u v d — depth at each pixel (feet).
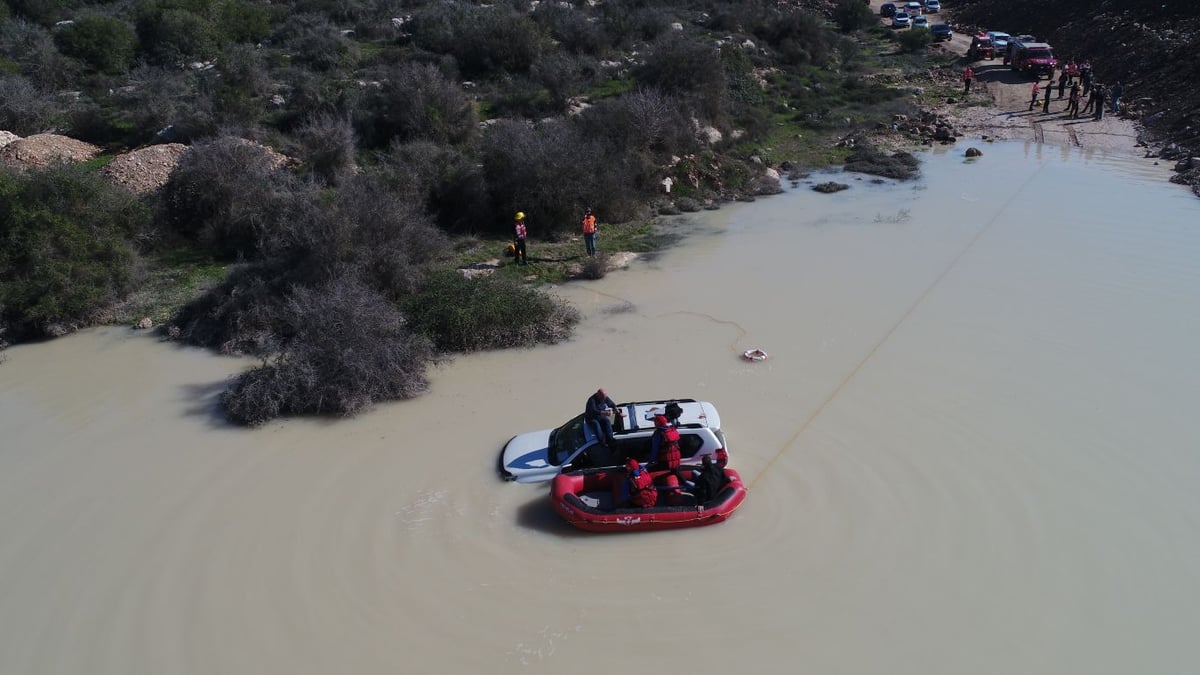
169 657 31.42
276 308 59.52
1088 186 88.02
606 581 34.14
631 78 121.60
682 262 72.28
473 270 69.72
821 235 77.46
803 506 38.01
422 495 40.57
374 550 36.73
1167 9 136.46
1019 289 61.93
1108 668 28.73
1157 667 28.71
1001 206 82.84
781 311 60.49
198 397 52.11
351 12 152.66
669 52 111.45
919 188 91.15
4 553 37.93
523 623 32.07
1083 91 120.47
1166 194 83.71
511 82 118.42
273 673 30.40
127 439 47.37
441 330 56.80
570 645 30.86
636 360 54.03
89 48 124.67
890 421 44.80
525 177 80.02
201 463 44.55
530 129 88.17
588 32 134.51
